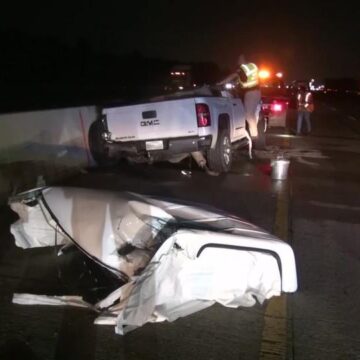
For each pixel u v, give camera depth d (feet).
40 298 15.49
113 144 34.83
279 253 15.90
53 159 32.55
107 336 13.71
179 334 13.94
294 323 14.90
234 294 15.49
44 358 12.68
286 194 31.19
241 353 13.21
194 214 17.34
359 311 15.89
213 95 38.06
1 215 24.44
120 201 17.37
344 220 25.95
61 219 17.40
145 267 14.90
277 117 71.46
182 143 33.37
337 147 55.62
